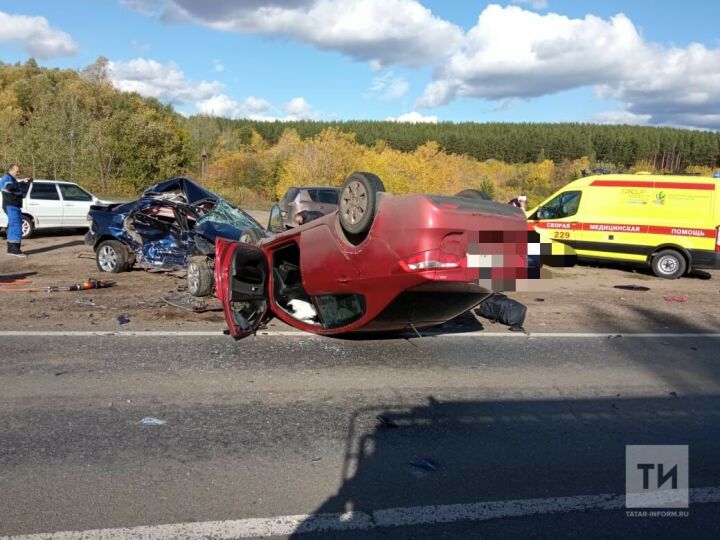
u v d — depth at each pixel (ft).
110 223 36.17
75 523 10.23
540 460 13.24
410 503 11.23
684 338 25.20
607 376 19.54
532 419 15.67
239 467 12.46
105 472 12.07
